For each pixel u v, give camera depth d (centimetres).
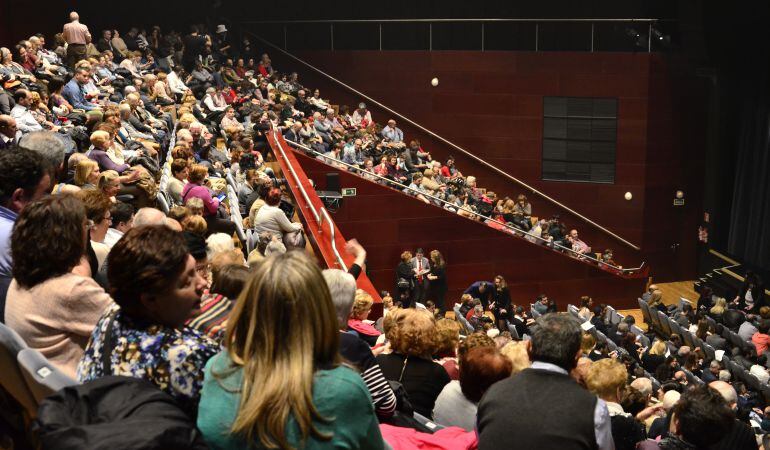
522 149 2795
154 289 255
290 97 2559
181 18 2838
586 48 2688
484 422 346
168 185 1133
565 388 340
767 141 2586
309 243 1302
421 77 2831
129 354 249
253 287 230
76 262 339
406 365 524
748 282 2409
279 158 1906
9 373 279
